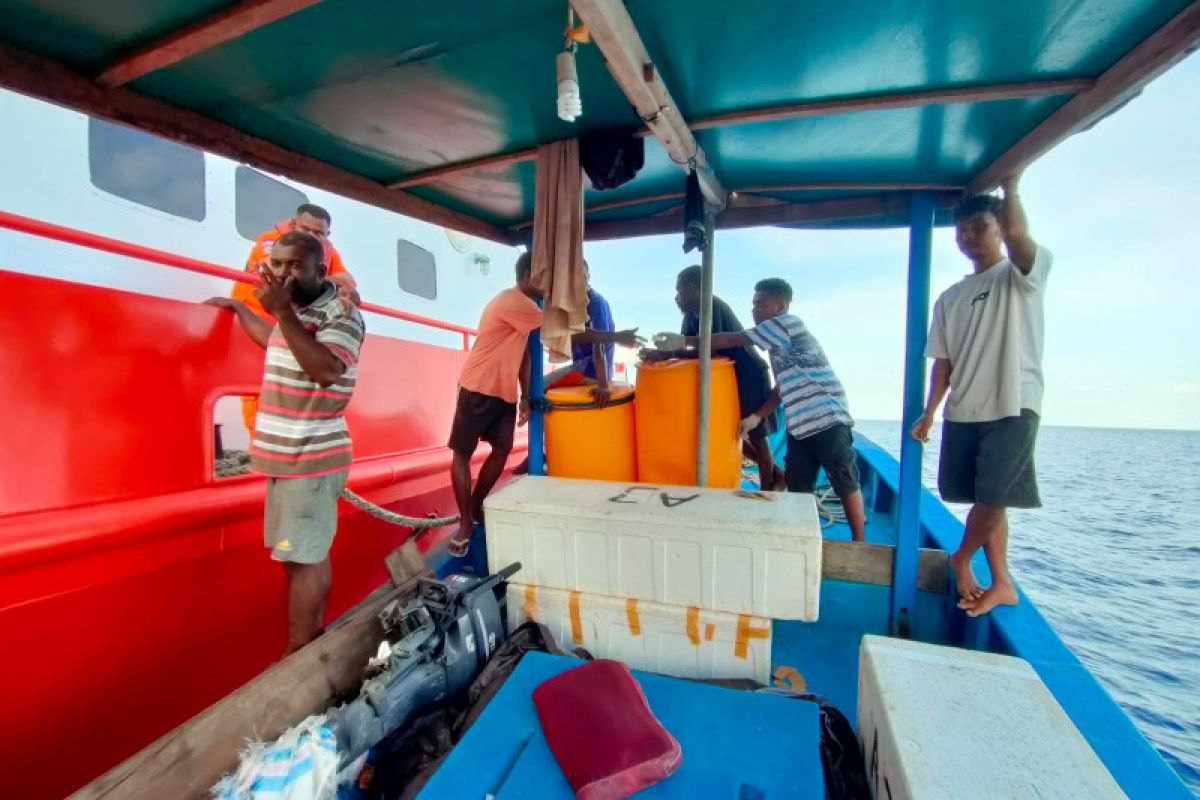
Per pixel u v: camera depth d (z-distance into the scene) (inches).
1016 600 85.0
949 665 54.9
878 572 100.7
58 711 80.1
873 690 53.9
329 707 66.1
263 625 108.9
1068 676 67.3
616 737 50.8
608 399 117.1
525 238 138.9
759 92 75.0
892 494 160.4
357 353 86.3
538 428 125.8
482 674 72.7
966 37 61.3
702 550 77.8
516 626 87.8
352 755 57.0
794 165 98.8
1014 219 79.4
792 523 75.4
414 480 151.8
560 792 48.9
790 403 117.9
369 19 59.5
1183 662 325.7
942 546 106.0
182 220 150.9
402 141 91.3
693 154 82.4
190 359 95.4
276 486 81.5
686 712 58.7
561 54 54.6
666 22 59.7
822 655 95.8
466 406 116.0
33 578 76.4
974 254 87.0
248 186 167.3
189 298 152.2
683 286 131.3
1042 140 77.1
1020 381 80.7
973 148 88.0
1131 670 315.9
